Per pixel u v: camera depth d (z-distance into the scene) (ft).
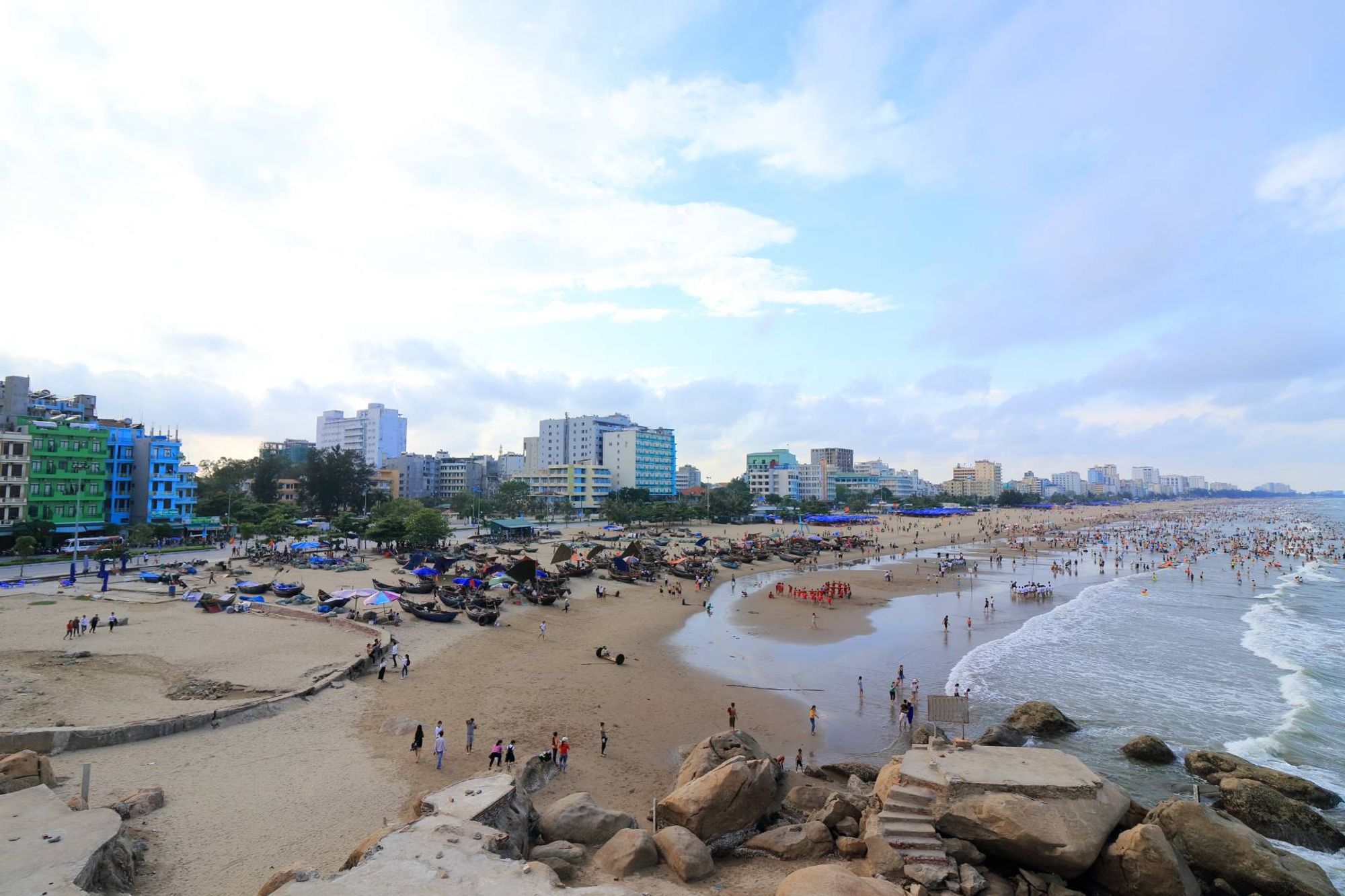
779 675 142.41
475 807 61.00
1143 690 133.08
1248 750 102.27
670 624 186.50
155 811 68.23
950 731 110.93
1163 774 94.12
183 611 160.56
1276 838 76.69
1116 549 429.79
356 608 159.74
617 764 92.17
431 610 174.60
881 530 570.05
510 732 99.91
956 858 60.34
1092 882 60.80
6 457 260.83
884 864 59.11
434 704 108.88
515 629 165.68
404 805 73.97
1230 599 243.81
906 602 230.89
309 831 66.80
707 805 68.49
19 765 63.93
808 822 71.15
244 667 117.70
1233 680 139.54
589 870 61.67
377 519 341.00
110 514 308.19
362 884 47.24
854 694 130.62
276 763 82.33
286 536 349.20
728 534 510.58
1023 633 184.14
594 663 141.18
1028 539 499.10
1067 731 109.91
